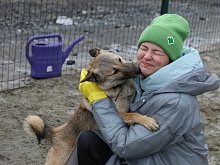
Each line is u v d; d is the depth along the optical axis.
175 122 2.96
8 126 5.55
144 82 3.13
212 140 5.53
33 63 7.09
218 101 6.91
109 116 3.18
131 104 3.28
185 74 3.00
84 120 3.63
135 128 3.03
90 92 3.32
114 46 9.45
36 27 10.34
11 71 7.41
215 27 12.40
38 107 6.19
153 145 3.00
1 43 8.90
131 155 3.05
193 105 3.02
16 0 12.54
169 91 3.00
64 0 13.39
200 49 9.98
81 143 3.41
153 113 3.08
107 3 14.04
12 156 4.88
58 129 3.76
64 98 6.57
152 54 3.11
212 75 3.14
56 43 7.27
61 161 3.61
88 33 10.39
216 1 16.19
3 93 6.52
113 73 3.33
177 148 3.09
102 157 3.43
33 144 5.16
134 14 13.05
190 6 15.07
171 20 3.17
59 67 7.34
